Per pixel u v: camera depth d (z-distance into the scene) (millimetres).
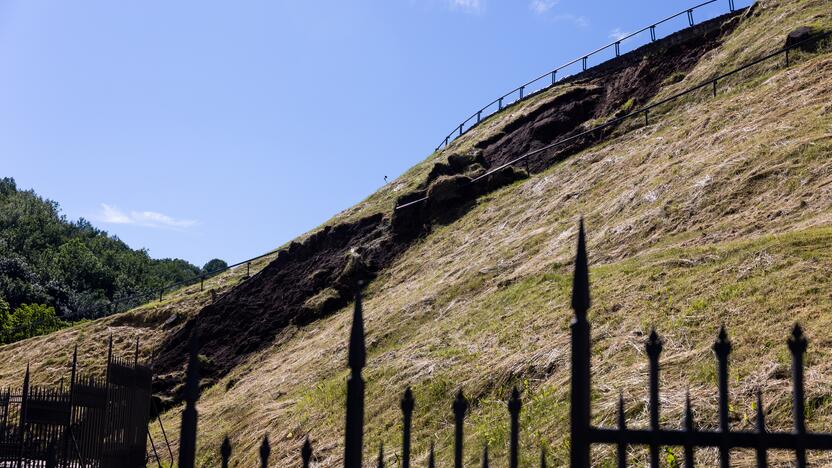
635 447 9750
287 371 25125
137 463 14617
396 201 37375
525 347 15164
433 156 47125
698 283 13930
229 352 32781
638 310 14031
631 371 11711
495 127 42406
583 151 32031
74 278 91250
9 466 12578
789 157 18562
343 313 29984
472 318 19484
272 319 33719
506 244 25484
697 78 31422
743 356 10727
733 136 22203
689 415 3467
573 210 25125
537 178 31438
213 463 19500
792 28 28781
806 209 16016
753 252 14188
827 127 19094
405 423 3588
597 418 10594
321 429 16625
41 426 12586
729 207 18078
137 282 102625
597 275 17062
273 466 16078
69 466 11648
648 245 18469
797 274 12523
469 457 11969
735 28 34656
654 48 38312
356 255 33156
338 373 21484
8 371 37594
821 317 10875
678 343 12008
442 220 33469
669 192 20781
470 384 14602
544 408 12180
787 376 9688
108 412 12953
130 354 36375
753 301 12227
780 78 24906
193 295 40844
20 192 125562
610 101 36719
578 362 3336
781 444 3330
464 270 24969
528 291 19047
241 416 22281
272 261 39656
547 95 42156
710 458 8711
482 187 33969
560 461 10469
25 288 79750
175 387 30469
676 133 25797
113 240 126875
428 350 18297
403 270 30906
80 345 38375
